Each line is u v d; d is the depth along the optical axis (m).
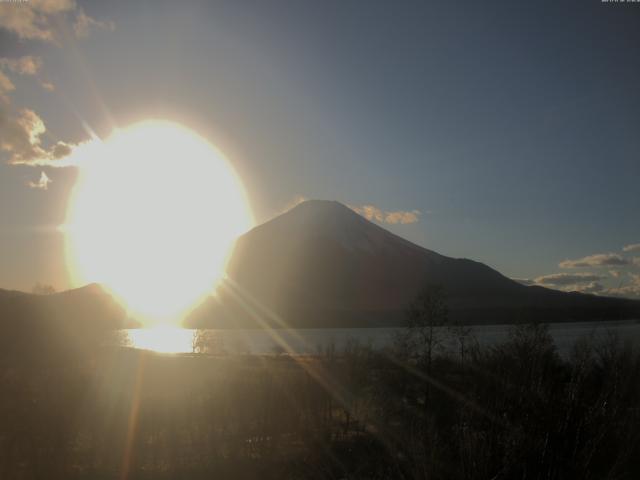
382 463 19.83
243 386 33.50
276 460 25.16
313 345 116.06
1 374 39.66
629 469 13.77
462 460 12.77
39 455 24.55
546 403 13.20
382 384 40.00
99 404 32.16
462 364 41.59
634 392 15.82
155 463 24.75
